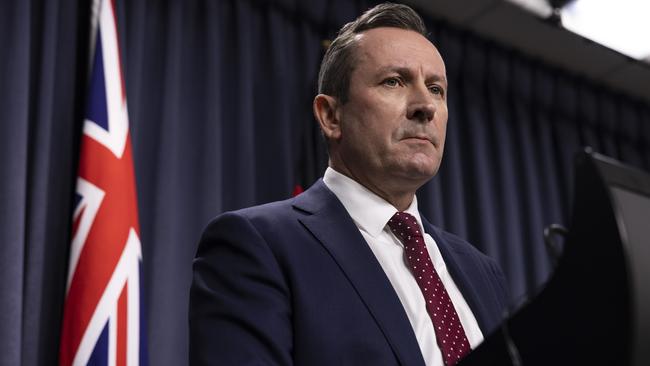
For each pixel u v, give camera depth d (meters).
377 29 1.18
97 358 1.84
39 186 2.06
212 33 2.71
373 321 0.89
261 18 2.93
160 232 2.29
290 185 2.60
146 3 2.64
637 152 3.96
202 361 0.84
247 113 2.65
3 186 1.98
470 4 3.33
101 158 2.04
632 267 0.51
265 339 0.84
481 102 3.54
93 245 1.93
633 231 0.52
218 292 0.90
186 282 2.30
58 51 2.30
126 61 2.44
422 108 1.08
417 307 0.97
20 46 2.15
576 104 3.83
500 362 0.61
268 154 2.67
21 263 1.92
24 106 2.09
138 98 2.42
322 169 2.68
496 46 3.64
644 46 3.55
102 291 1.89
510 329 0.60
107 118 2.09
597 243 0.53
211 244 0.98
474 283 1.12
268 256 0.93
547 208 3.50
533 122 3.69
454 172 3.22
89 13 2.39
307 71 2.88
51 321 2.02
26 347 1.91
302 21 3.00
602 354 0.52
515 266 3.22
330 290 0.91
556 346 0.55
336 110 1.18
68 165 2.19
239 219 0.98
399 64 1.12
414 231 1.06
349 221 1.04
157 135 2.46
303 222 1.01
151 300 2.21
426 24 3.42
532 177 3.50
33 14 2.31
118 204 2.01
